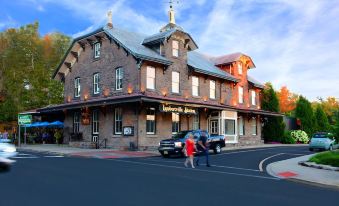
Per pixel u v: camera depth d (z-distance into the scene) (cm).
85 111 3284
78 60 3606
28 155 2309
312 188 1202
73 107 3191
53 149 2898
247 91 4281
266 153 2767
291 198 990
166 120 3112
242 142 4031
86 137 3350
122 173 1421
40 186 1062
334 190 1178
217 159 2261
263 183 1265
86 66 3491
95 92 3369
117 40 3089
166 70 3170
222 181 1278
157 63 3083
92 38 3403
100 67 3319
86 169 1525
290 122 5241
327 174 1536
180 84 3303
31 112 3809
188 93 3384
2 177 1238
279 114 4353
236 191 1071
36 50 5438
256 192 1067
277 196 1012
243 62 4231
